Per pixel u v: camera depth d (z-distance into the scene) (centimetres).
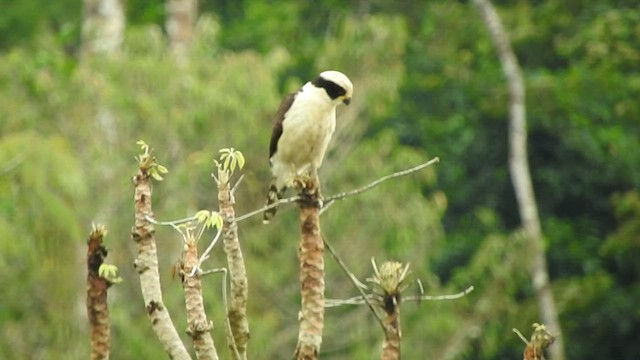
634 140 2341
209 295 1666
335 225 1847
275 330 1828
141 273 804
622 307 2188
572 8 2514
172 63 1830
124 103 1797
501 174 2353
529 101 2348
